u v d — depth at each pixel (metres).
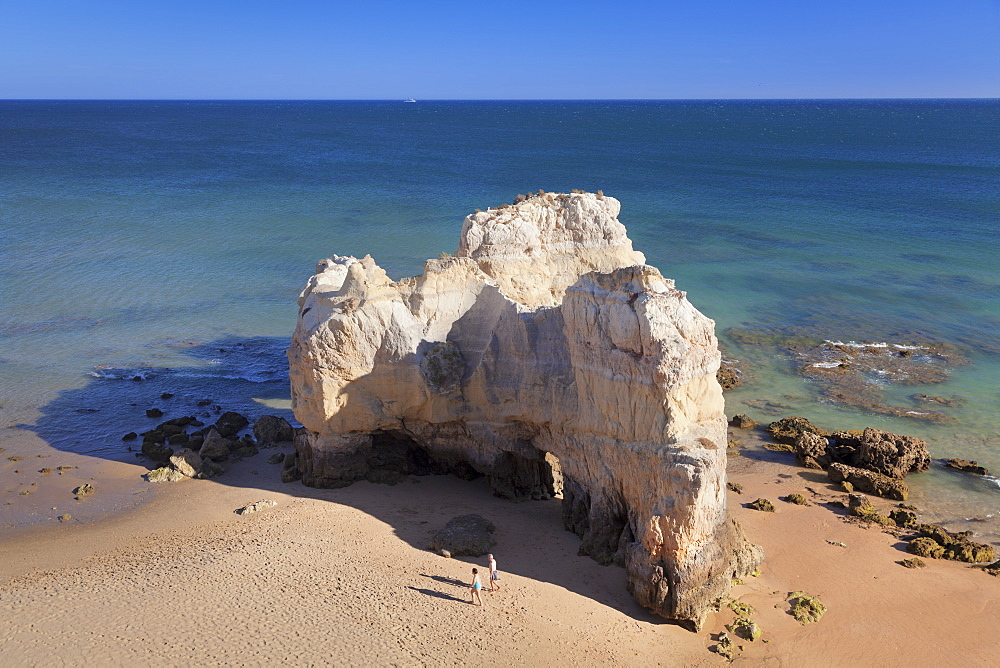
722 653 25.45
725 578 27.52
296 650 23.39
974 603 29.14
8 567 29.47
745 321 61.72
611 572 28.98
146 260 79.31
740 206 106.12
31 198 110.88
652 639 25.61
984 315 62.28
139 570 28.28
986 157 167.00
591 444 30.36
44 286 70.81
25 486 37.41
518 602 26.42
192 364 54.09
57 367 53.22
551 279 42.34
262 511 33.16
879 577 30.67
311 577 27.34
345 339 33.84
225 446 40.00
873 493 37.78
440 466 37.16
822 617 27.97
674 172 142.38
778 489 38.16
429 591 26.73
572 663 23.75
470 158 168.62
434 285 35.78
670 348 26.75
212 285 71.56
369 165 155.00
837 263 77.19
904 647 26.55
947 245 83.38
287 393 49.84
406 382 34.50
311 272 75.31
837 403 47.66
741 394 49.03
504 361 33.69
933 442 42.72
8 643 23.64
